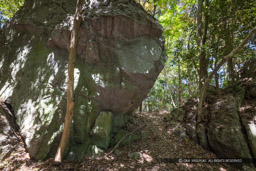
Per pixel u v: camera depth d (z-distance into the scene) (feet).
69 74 13.91
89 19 17.15
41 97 16.96
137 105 22.15
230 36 23.22
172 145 20.70
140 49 18.48
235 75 31.32
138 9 18.26
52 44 19.13
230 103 20.79
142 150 18.78
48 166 13.82
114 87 17.53
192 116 24.75
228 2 20.42
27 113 16.70
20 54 20.25
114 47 17.85
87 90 17.97
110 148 18.67
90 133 17.71
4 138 14.87
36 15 20.57
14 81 19.26
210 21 23.09
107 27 17.31
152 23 18.49
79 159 15.61
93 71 18.12
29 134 14.82
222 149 18.48
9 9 29.96
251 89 22.25
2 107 17.26
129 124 23.44
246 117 19.11
